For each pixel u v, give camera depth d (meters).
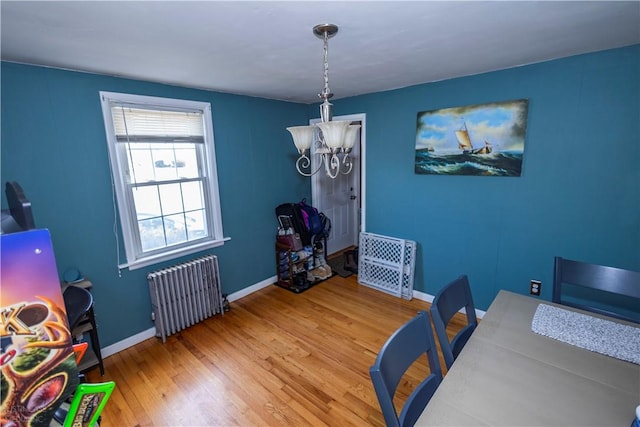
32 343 0.74
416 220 3.19
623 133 2.03
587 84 2.10
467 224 2.84
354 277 3.95
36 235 0.72
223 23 1.42
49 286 0.75
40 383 0.76
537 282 2.52
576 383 1.08
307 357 2.40
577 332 1.36
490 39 1.75
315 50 1.84
